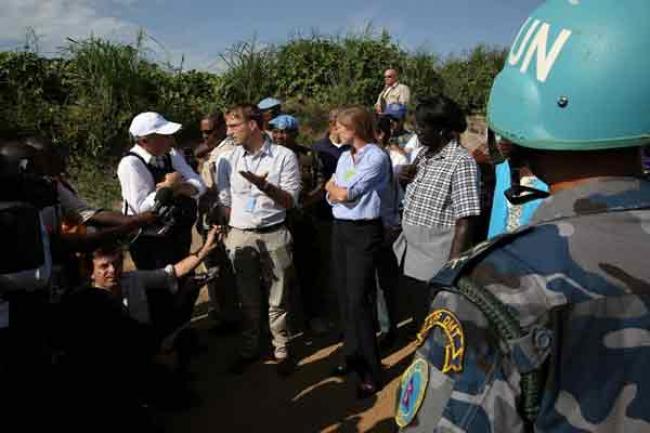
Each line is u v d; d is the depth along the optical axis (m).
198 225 4.08
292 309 4.48
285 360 3.57
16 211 2.01
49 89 8.34
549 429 0.72
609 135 0.82
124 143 8.01
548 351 0.72
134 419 2.50
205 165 4.27
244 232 3.41
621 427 0.71
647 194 0.82
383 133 4.27
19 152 2.37
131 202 3.23
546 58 0.87
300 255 4.07
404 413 0.86
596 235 0.78
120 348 2.43
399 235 3.49
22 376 2.06
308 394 3.38
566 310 0.73
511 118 0.91
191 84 9.77
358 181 3.04
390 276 3.79
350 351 3.28
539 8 0.94
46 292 2.21
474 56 12.13
